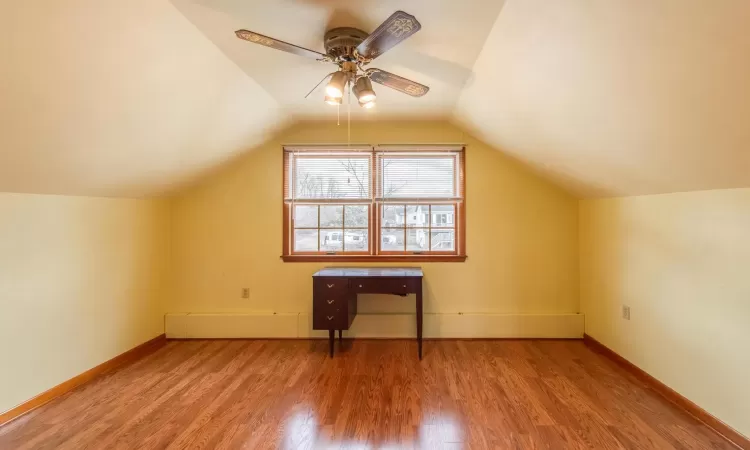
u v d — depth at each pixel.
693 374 2.16
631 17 1.20
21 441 1.92
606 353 3.05
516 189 3.52
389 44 1.53
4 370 2.11
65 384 2.47
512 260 3.52
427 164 3.57
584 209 3.41
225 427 2.05
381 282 3.01
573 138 2.28
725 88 1.25
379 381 2.62
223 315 3.51
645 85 1.46
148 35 1.61
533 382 2.59
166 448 1.86
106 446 1.88
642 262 2.62
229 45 1.93
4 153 1.78
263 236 3.57
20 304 2.21
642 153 1.99
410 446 1.88
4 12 1.20
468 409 2.23
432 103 2.93
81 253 2.62
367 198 3.55
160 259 3.46
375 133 3.52
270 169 3.56
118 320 2.96
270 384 2.58
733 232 1.90
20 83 1.45
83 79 1.60
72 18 1.34
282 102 2.88
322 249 3.63
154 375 2.73
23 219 2.22
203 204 3.55
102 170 2.38
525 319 3.47
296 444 1.90
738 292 1.88
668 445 1.87
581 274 3.47
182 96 2.12
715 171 1.79
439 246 3.61
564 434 1.97
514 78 2.05
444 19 1.66
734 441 1.88
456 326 3.48
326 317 3.03
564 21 1.40
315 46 1.95
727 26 1.04
